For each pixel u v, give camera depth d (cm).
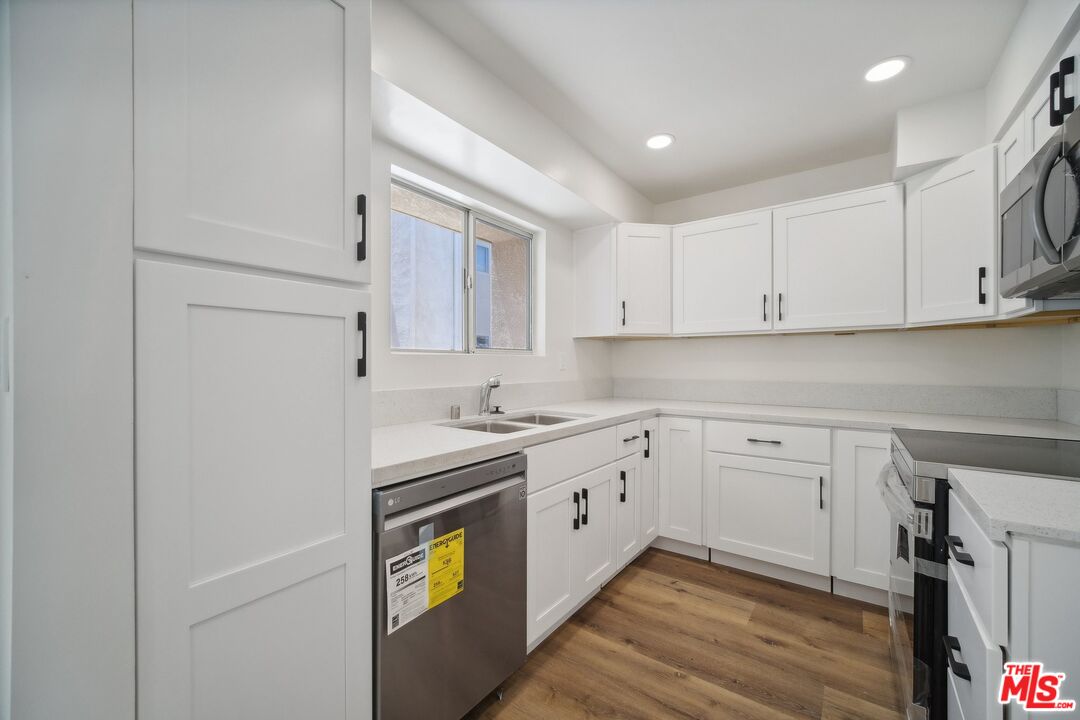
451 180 212
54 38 64
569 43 168
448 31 161
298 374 95
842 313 232
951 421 204
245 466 86
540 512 167
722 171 281
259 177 88
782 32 163
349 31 106
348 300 104
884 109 212
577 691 152
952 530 109
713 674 160
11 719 61
